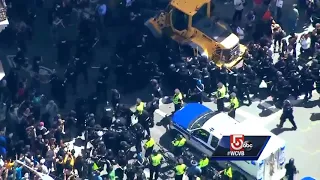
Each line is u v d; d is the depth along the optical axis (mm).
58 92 49500
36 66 51562
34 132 45500
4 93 48844
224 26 52438
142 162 45594
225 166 45531
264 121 50000
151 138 46688
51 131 46125
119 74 50750
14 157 45469
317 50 52250
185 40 52000
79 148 47500
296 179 46625
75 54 52094
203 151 46500
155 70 50656
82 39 52031
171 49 50938
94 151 45000
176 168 44688
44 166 44188
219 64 51656
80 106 47781
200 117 47094
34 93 48344
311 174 47031
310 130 49531
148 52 51156
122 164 45125
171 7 52312
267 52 50875
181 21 52156
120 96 51125
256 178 44875
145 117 47562
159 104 50500
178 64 49812
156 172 45344
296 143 48750
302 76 50344
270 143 45125
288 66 50406
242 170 45219
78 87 51719
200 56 50344
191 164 44875
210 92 51062
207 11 52562
